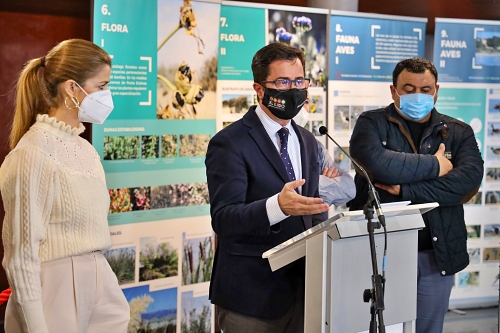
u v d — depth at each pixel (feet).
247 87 12.29
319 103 13.12
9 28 11.78
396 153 9.32
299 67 7.03
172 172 10.96
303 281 6.98
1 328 11.85
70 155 6.32
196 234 11.35
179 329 11.27
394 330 6.70
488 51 14.01
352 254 5.98
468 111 14.03
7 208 5.84
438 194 9.18
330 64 13.14
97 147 10.16
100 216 6.55
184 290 11.28
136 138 10.52
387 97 13.71
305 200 5.93
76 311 6.22
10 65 11.83
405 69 9.41
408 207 6.20
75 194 6.18
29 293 5.70
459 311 14.43
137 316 10.79
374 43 13.47
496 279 14.48
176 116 10.92
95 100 6.47
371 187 5.86
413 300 6.63
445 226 9.27
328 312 5.84
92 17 10.00
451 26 13.79
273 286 6.79
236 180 6.79
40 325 5.74
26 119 6.38
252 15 12.23
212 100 11.32
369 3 15.38
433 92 9.45
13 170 5.85
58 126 6.29
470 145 9.66
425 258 9.25
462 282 14.38
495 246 14.39
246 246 6.90
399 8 15.53
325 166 8.48
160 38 10.62
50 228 6.10
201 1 11.00
